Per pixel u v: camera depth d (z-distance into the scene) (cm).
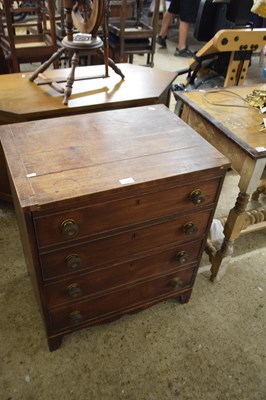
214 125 119
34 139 99
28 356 118
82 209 83
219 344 126
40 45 238
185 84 226
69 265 91
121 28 270
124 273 109
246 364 120
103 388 111
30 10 250
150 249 107
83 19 145
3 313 130
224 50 178
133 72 171
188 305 139
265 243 170
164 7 402
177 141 104
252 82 334
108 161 92
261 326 133
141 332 128
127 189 85
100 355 120
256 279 152
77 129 105
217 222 153
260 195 198
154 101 148
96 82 157
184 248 115
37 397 108
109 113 116
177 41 436
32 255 86
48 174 85
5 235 163
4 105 133
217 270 142
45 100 139
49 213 80
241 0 187
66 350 120
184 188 95
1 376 112
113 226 92
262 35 177
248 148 107
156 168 91
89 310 113
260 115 128
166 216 99
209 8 210
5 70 228
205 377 116
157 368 117
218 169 95
